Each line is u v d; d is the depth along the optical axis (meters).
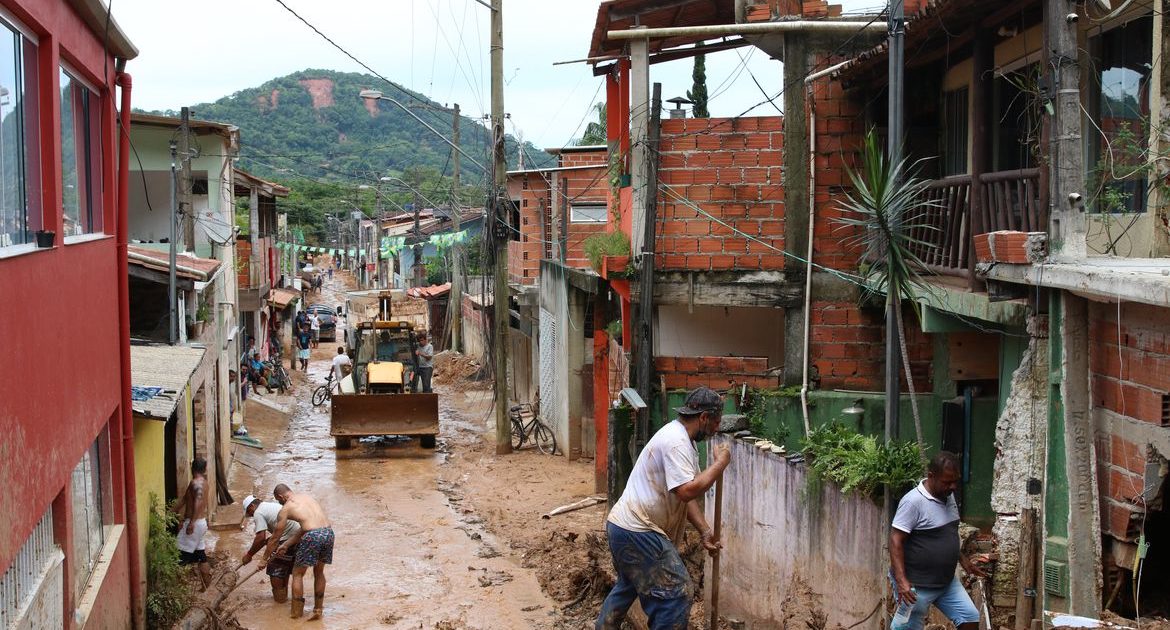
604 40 13.27
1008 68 9.54
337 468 19.84
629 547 6.29
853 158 11.82
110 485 9.54
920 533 6.25
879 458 7.27
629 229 13.46
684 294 12.30
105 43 8.70
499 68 20.64
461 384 31.31
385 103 91.25
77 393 7.73
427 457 20.86
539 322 24.34
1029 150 9.15
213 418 16.56
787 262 12.09
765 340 13.44
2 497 5.50
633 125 12.52
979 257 7.54
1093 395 6.64
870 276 10.57
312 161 74.62
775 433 11.98
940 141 11.35
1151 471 6.01
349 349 30.86
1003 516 7.20
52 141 7.16
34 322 6.41
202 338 15.95
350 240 66.88
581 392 19.88
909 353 11.56
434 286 42.88
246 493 17.58
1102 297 6.26
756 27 11.70
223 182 24.67
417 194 42.78
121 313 9.70
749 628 9.45
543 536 14.42
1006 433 7.20
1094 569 6.57
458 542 14.56
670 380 12.45
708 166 12.15
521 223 29.50
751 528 9.42
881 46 9.84
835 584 7.80
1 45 6.03
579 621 11.20
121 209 9.81
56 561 6.93
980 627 6.88
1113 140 7.84
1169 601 6.62
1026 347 8.25
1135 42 7.77
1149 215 7.36
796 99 11.88
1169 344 5.84
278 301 37.22
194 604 11.56
